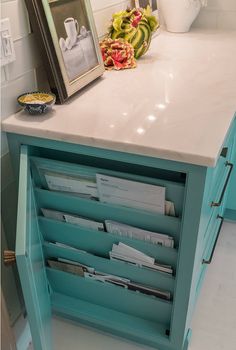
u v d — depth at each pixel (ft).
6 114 3.78
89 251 4.36
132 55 5.12
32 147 3.90
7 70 3.68
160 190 3.49
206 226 4.16
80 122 3.63
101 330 5.02
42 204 4.20
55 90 4.00
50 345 4.28
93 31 4.63
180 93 4.25
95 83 4.63
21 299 4.80
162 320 4.49
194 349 4.84
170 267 3.99
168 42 6.40
